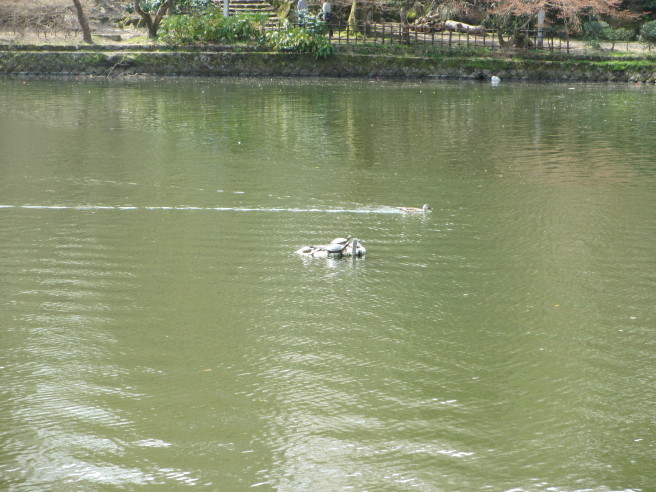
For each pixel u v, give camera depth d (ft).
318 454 26.55
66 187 59.31
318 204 56.13
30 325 35.45
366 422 28.37
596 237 49.29
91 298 38.50
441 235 49.44
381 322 36.47
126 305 37.76
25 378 30.94
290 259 44.55
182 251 45.42
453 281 41.63
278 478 25.30
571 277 42.34
